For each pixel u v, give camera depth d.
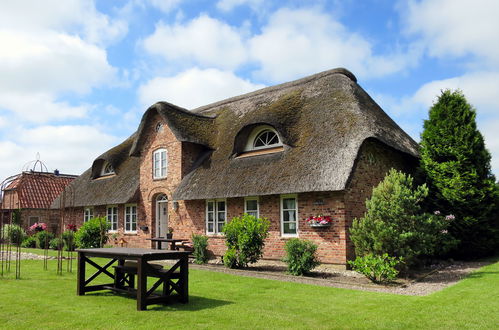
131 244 20.47
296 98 16.83
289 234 14.02
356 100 15.09
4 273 11.72
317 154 13.37
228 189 14.76
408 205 11.01
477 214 14.40
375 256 10.64
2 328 5.88
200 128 18.97
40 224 24.14
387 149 15.28
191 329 5.84
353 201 13.08
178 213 17.95
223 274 11.69
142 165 20.20
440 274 11.62
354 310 7.06
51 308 7.20
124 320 6.36
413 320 6.35
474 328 5.89
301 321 6.32
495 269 11.95
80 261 8.57
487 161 14.98
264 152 15.41
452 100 15.10
